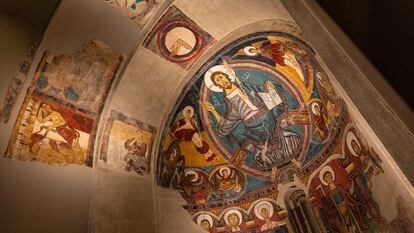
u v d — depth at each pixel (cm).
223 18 667
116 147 666
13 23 509
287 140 830
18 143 511
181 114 781
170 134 773
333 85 623
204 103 802
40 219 489
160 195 720
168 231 693
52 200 518
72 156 583
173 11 633
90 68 615
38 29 533
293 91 782
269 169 840
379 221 619
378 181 594
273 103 817
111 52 629
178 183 770
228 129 838
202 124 815
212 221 773
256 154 848
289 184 816
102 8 579
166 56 695
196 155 816
